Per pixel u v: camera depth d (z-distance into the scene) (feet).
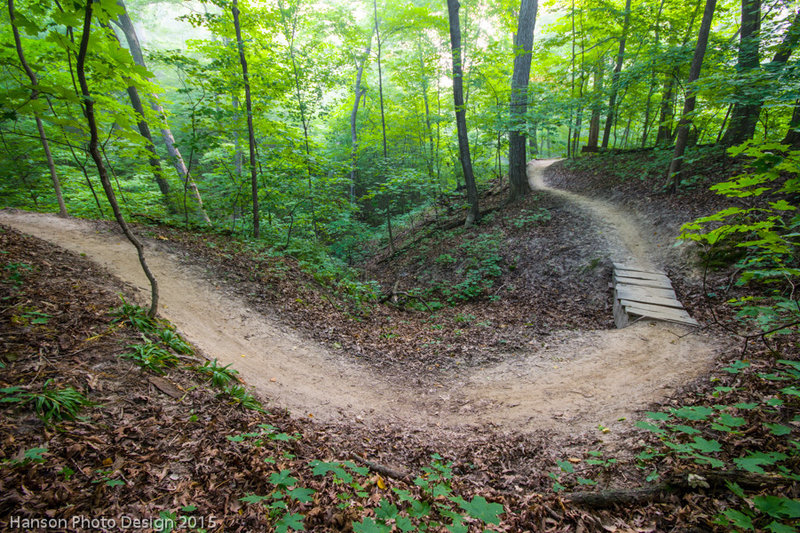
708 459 8.75
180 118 67.41
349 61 53.67
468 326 29.48
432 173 63.46
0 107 10.60
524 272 37.68
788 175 28.48
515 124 44.19
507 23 56.85
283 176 39.63
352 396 18.11
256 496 8.17
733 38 41.78
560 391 18.01
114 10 10.14
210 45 33.73
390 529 7.24
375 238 66.95
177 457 9.86
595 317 27.99
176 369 14.24
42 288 16.39
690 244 29.35
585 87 57.26
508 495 10.93
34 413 9.65
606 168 52.49
